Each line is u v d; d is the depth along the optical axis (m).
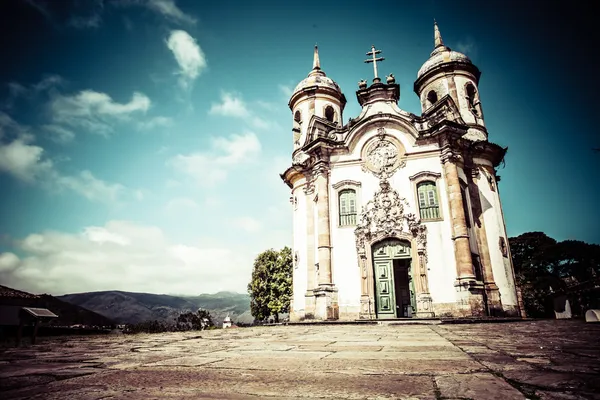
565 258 41.97
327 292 21.67
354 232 22.61
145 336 11.89
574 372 3.26
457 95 27.14
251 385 3.03
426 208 22.08
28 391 2.87
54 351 6.44
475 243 22.20
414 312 21.02
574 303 24.31
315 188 24.69
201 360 4.66
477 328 11.23
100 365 4.34
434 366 3.80
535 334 7.89
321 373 3.53
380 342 6.85
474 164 24.44
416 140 23.09
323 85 30.31
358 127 24.20
